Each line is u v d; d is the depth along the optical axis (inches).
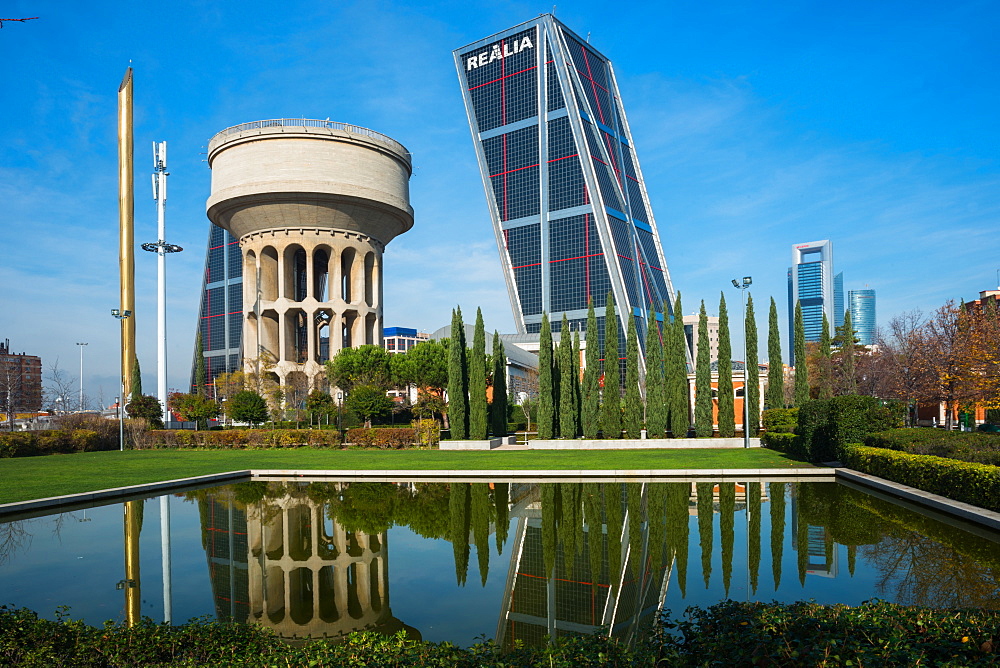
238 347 6540.4
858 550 594.9
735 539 653.9
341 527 759.1
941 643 242.7
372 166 2950.3
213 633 304.7
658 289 5777.6
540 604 474.3
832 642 237.1
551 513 826.2
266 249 3061.0
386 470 1211.9
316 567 587.8
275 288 3134.8
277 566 592.1
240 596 504.1
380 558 618.8
